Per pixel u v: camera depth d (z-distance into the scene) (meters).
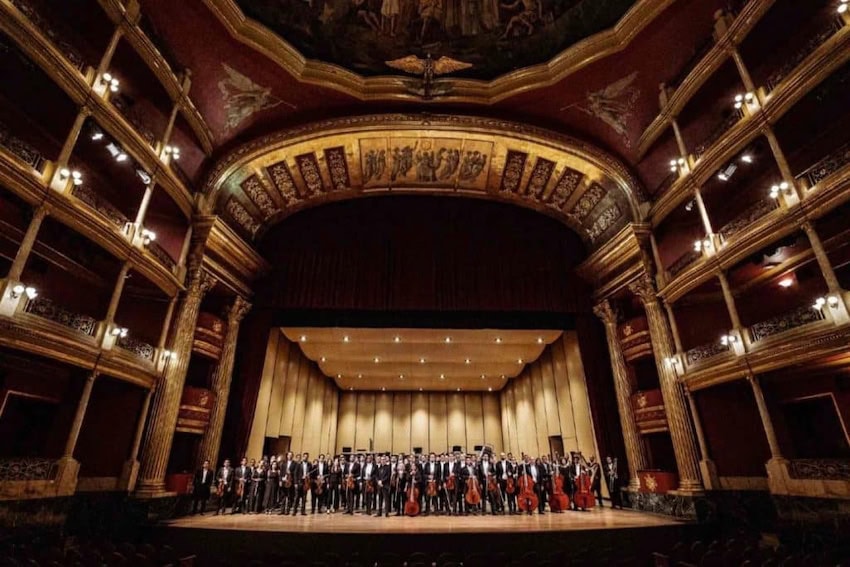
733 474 10.36
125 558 5.69
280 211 15.68
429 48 12.90
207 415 11.98
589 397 14.16
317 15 11.81
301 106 13.30
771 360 9.18
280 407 16.31
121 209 11.70
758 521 9.52
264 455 15.73
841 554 6.22
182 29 10.41
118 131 9.35
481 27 12.65
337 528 8.31
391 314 14.94
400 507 11.58
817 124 9.62
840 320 7.89
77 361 8.45
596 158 13.83
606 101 12.80
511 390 22.03
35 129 9.43
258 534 7.95
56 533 7.91
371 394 23.47
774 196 9.19
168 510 9.90
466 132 13.79
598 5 11.24
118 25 9.17
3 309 7.06
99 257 10.32
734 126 10.04
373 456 11.84
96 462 9.55
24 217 8.57
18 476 7.35
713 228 12.54
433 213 16.31
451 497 11.02
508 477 11.22
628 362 13.52
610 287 14.23
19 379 9.09
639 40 10.95
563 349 16.47
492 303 14.95
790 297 10.98
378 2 12.29
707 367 10.59
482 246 15.83
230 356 13.25
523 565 5.71
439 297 14.92
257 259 14.18
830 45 8.03
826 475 8.15
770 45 9.88
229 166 13.02
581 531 8.17
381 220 16.11
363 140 14.04
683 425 11.11
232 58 11.36
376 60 12.92
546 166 14.77
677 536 8.99
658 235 13.09
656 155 13.07
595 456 13.91
